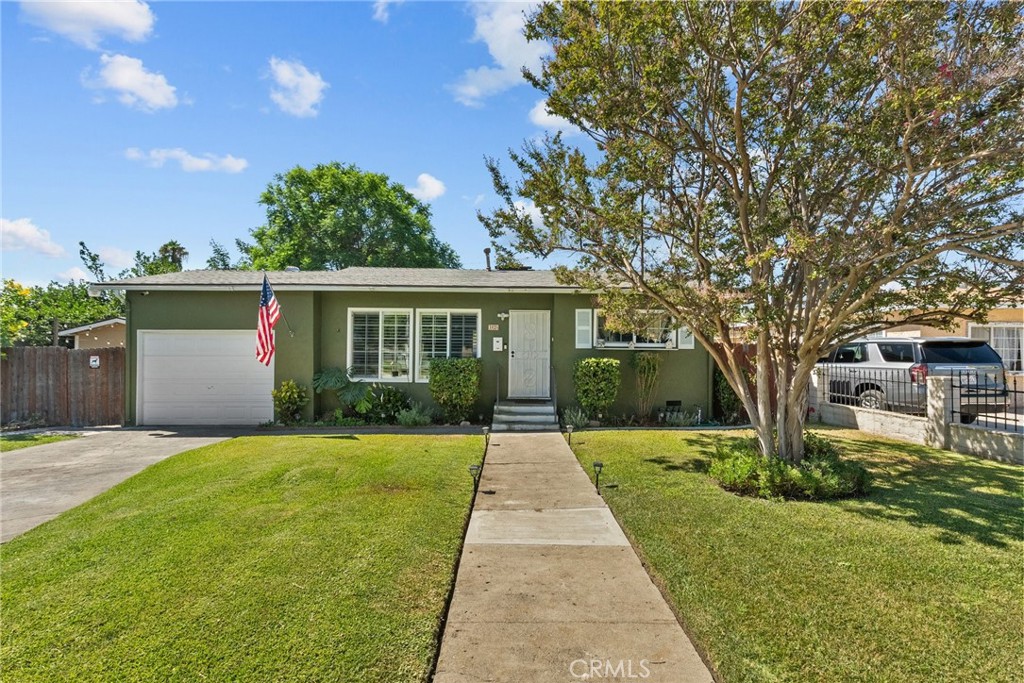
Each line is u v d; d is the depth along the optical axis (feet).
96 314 72.23
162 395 39.06
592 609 11.14
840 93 19.38
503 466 24.32
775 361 22.85
